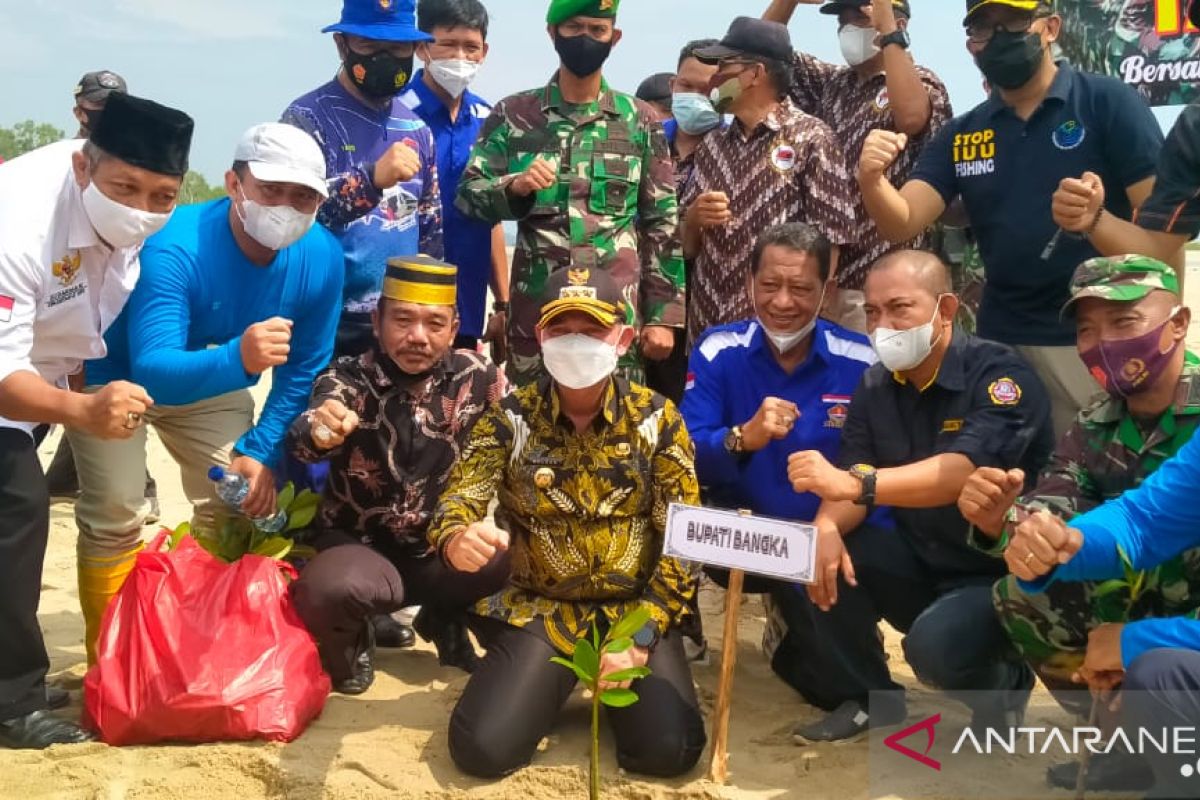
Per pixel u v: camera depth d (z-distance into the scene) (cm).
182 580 416
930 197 500
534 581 411
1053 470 380
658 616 398
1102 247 422
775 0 666
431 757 398
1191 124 409
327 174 516
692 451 407
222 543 448
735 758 398
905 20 586
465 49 597
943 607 399
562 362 376
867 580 430
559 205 538
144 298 435
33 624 398
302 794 371
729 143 564
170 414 470
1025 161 475
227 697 397
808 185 543
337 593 425
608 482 397
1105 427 370
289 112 518
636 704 384
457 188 558
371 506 457
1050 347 477
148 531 675
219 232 446
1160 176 423
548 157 542
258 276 454
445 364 458
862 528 437
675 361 605
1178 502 335
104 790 368
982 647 393
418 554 470
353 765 389
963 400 415
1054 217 430
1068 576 341
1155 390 352
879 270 409
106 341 455
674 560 405
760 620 559
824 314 590
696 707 391
